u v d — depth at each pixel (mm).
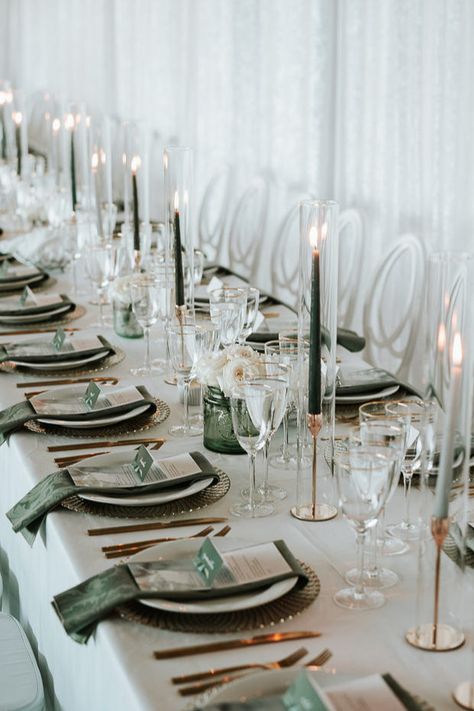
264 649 1639
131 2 8609
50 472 2389
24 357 3100
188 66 7605
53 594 2139
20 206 5523
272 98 6336
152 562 1849
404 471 2072
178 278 2945
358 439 1840
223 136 7184
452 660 1604
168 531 2066
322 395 2148
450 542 1618
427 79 4566
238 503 2188
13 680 2166
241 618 1706
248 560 1835
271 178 6488
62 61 10625
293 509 2148
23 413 2643
